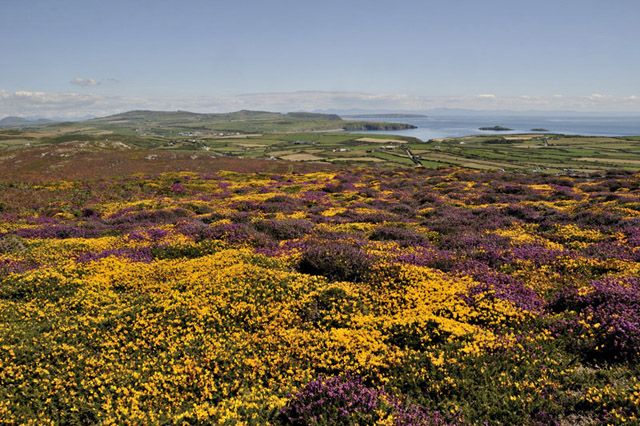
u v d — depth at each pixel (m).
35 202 37.44
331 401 6.98
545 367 7.72
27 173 61.44
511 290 11.66
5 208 34.28
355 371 7.95
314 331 9.59
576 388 7.29
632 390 6.69
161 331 10.05
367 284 12.64
